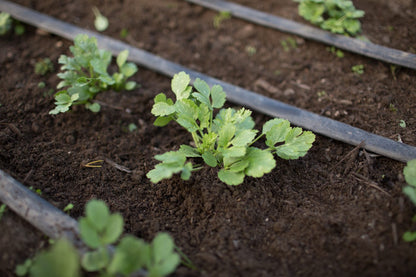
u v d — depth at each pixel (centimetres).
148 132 57
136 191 52
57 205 48
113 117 57
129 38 66
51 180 51
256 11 66
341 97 58
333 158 53
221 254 46
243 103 57
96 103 56
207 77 60
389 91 57
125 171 53
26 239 46
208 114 50
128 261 42
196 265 46
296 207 49
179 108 49
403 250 45
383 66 60
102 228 43
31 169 51
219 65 63
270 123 51
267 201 49
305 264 45
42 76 61
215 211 49
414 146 52
